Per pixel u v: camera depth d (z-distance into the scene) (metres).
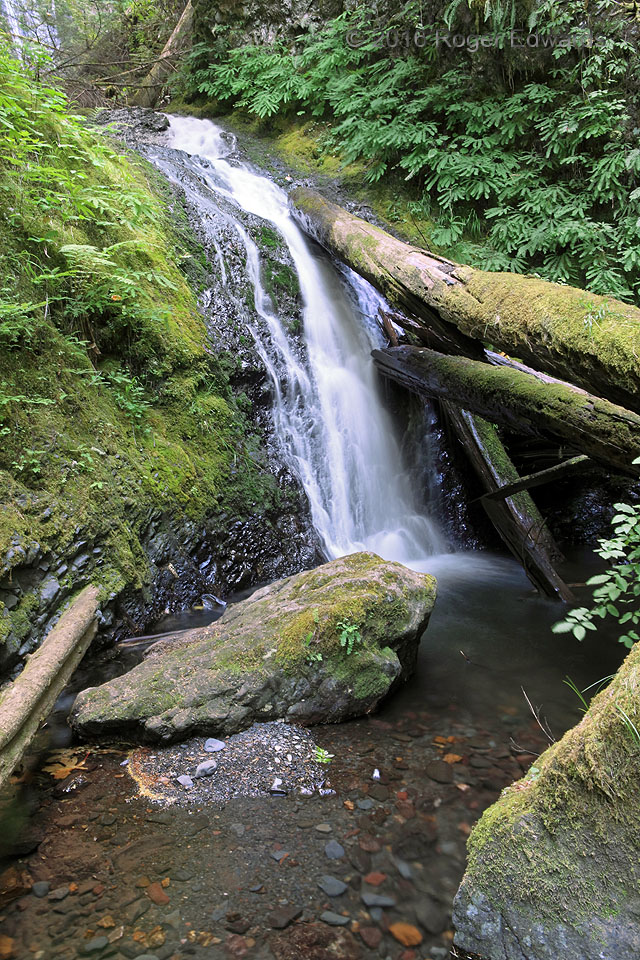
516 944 1.78
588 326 3.08
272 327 6.32
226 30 11.27
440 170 8.21
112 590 4.02
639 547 2.56
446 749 2.96
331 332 6.80
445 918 1.99
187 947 1.87
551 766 1.81
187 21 12.76
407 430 6.88
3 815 2.49
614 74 7.46
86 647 3.56
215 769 2.77
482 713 3.31
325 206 7.40
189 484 4.90
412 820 2.45
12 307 3.81
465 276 4.21
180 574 4.68
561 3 7.50
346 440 6.42
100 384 4.64
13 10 10.52
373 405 6.73
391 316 6.12
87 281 4.73
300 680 3.15
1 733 2.38
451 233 7.99
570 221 7.35
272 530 5.40
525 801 1.88
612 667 3.87
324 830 2.39
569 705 3.38
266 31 11.05
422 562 6.26
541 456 6.38
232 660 3.21
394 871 2.18
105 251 4.46
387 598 3.46
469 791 2.62
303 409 6.19
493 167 8.00
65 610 3.71
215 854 2.27
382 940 1.91
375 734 3.10
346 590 3.52
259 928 1.94
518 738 3.05
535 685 3.63
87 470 4.17
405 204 8.74
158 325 5.17
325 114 10.38
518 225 7.68
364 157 9.30
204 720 2.96
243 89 10.82
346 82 9.51
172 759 2.85
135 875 2.16
